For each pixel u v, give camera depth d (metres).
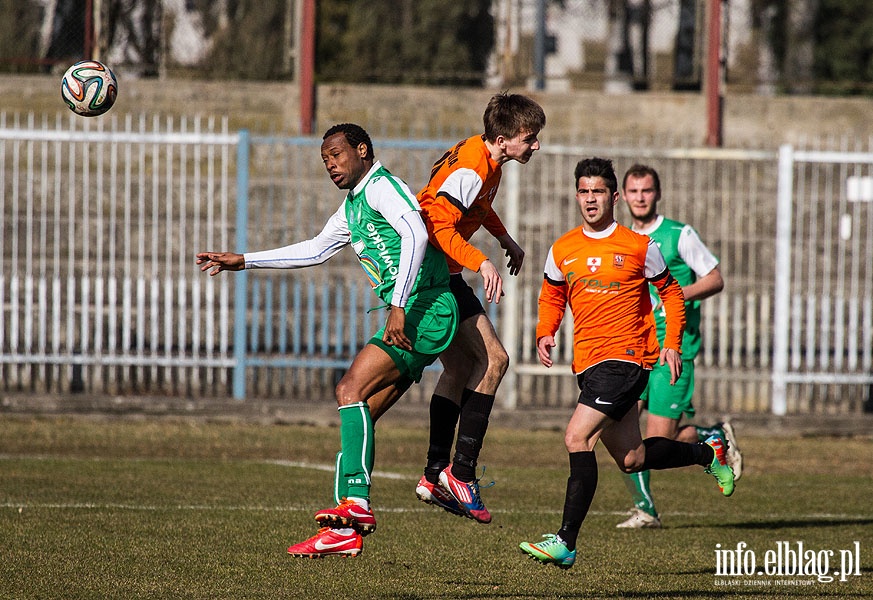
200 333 48.41
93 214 49.59
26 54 54.06
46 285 48.75
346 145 18.16
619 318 19.77
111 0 53.34
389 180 17.98
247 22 55.12
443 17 58.69
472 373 19.39
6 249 49.50
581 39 58.53
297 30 53.38
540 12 56.22
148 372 46.88
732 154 46.00
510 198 46.12
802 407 47.97
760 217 51.59
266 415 44.81
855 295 45.94
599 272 19.72
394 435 42.12
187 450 37.84
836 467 37.75
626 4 58.03
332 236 19.44
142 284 44.44
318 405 44.94
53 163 50.28
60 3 53.94
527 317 46.41
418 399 47.09
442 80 59.22
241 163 45.50
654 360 20.19
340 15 60.62
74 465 33.44
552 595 18.73
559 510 27.84
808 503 30.00
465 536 24.09
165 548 21.75
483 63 58.62
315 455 37.56
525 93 55.09
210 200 45.06
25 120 52.03
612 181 19.98
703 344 48.59
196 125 45.09
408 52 59.56
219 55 54.94
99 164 44.53
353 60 59.72
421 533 24.31
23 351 48.25
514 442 41.53
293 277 48.47
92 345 48.50
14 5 54.03
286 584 19.02
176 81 53.12
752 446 42.25
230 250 49.34
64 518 24.66
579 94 54.88
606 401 19.41
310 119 52.59
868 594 19.25
